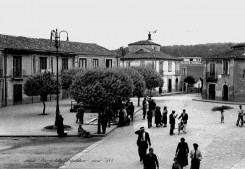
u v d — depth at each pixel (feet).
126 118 87.10
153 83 150.00
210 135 70.90
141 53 219.20
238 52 156.76
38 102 142.41
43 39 160.04
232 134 71.92
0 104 123.54
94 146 61.52
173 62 232.94
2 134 71.77
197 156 40.86
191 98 178.81
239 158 52.37
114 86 74.23
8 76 127.75
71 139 68.74
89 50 180.04
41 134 71.92
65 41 177.47
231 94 155.12
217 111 117.70
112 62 191.42
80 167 47.83
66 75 132.46
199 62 297.33
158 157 53.01
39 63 143.23
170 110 120.78
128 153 55.88
